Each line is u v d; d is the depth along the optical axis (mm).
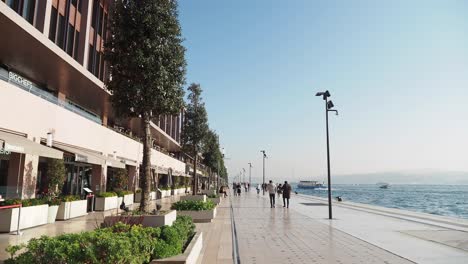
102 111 30406
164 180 53969
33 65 19141
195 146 30906
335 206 28062
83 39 23031
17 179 16062
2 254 8672
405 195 90375
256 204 30047
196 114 30938
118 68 12320
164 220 10641
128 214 11219
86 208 18672
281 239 12062
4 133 13578
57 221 15703
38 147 13281
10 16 14078
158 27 12133
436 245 10914
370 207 26547
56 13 20172
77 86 22891
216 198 28703
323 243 11289
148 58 11812
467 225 15859
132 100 12102
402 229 14523
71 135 20781
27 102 16219
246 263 8555
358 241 11656
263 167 65250
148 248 6309
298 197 43406
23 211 13070
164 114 13062
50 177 17000
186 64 13172
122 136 30766
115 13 12484
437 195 90250
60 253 4949
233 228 14812
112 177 28250
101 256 5195
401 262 8680
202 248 10461
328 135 19406
